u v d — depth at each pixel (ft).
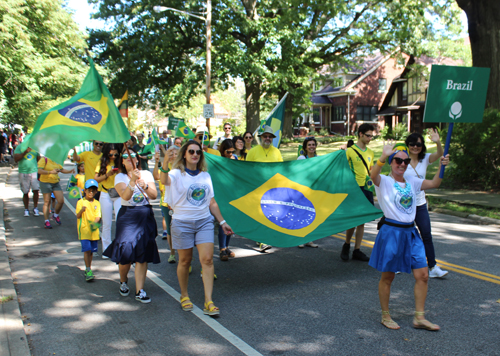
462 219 32.94
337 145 109.09
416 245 13.76
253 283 18.69
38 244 25.70
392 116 147.74
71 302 16.58
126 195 15.61
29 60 71.31
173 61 99.86
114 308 15.98
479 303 15.96
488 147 43.09
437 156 18.25
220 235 22.20
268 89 103.71
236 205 20.49
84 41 85.25
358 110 146.82
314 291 17.60
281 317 15.05
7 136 102.78
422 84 124.26
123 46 95.50
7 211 36.81
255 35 91.81
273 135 24.11
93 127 14.82
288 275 19.74
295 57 90.43
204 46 95.30
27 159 34.24
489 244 24.71
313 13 99.91
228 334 13.75
